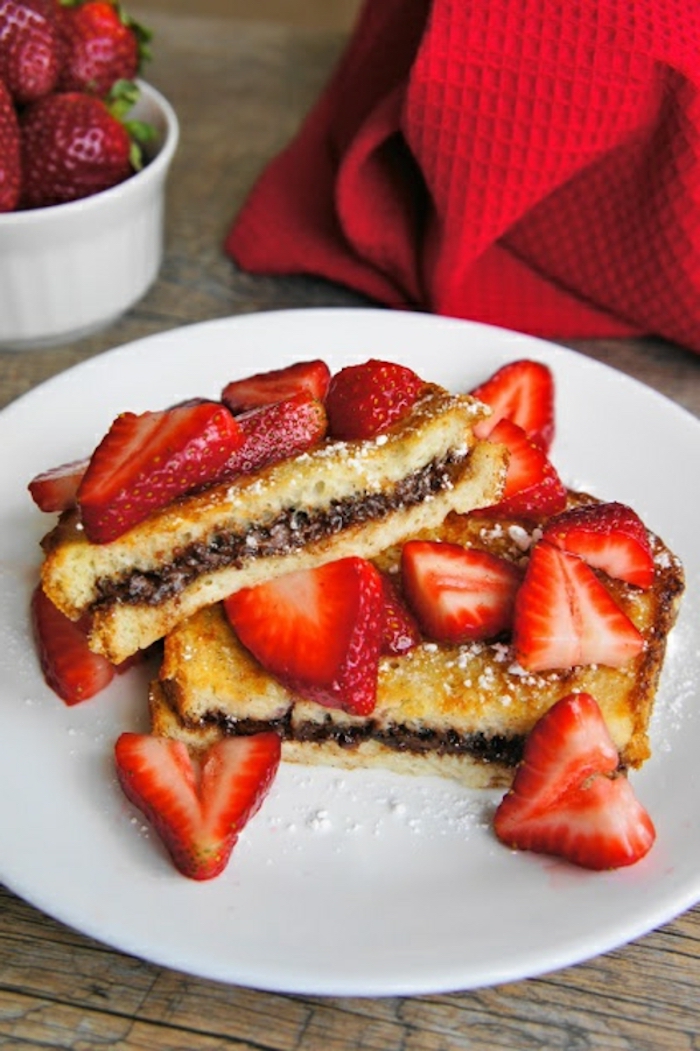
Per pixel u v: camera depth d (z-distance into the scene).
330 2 1.03
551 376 0.54
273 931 0.42
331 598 0.46
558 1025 0.41
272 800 0.45
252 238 0.62
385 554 0.49
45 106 0.56
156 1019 0.41
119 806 0.44
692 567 0.50
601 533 0.47
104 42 0.58
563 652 0.46
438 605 0.46
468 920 0.42
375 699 0.45
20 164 0.56
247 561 0.47
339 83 0.64
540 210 0.58
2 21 0.55
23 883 0.42
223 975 0.40
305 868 0.43
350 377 0.48
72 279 0.57
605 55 0.53
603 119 0.54
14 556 0.50
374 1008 0.42
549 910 0.42
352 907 0.42
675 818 0.44
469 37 0.53
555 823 0.43
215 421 0.45
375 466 0.47
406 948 0.41
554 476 0.50
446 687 0.46
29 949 0.42
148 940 0.41
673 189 0.55
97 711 0.47
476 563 0.47
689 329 0.58
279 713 0.46
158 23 0.75
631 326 0.60
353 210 0.58
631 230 0.57
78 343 0.60
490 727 0.46
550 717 0.44
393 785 0.46
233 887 0.43
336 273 0.61
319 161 0.64
